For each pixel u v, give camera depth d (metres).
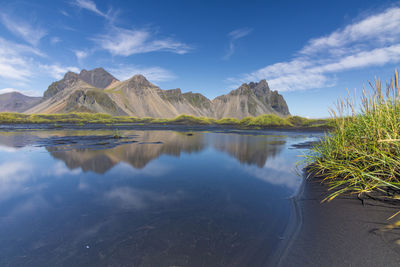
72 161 5.27
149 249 1.65
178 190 3.15
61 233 1.89
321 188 2.99
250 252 1.61
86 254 1.59
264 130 22.77
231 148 7.94
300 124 25.83
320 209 2.29
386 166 2.55
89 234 1.88
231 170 4.44
